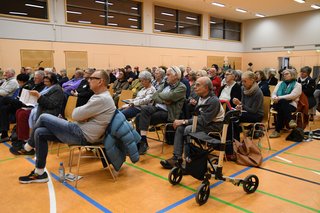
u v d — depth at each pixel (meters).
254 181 2.62
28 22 8.66
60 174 2.77
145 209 2.20
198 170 2.34
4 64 8.30
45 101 3.48
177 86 3.53
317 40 13.60
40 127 2.68
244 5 12.66
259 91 3.67
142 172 3.02
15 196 2.43
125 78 6.67
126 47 11.16
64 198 2.39
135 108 3.94
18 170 3.07
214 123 3.07
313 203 2.29
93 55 10.22
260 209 2.19
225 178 2.34
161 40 12.38
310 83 5.25
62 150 3.86
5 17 8.22
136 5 11.59
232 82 4.27
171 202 2.31
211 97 2.95
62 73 7.89
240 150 3.33
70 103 4.14
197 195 2.21
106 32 10.50
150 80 4.04
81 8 10.03
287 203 2.29
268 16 15.36
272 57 15.50
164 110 3.70
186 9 13.30
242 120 3.70
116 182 2.74
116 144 2.73
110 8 10.82
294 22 14.39
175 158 3.04
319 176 2.88
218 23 15.27
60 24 9.34
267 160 3.40
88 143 2.74
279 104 4.43
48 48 9.13
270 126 5.42
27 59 8.71
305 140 4.35
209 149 2.34
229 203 2.29
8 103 4.32
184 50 13.41
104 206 2.25
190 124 2.98
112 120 2.68
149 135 4.75
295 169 3.08
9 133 4.78
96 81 2.65
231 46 16.05
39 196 2.43
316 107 5.80
